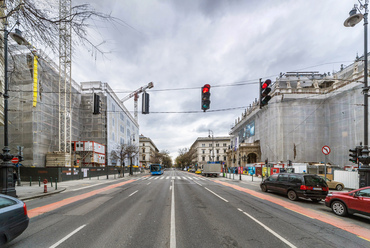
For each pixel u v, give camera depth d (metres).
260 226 6.10
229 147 67.81
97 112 11.04
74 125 40.69
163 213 7.56
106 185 18.52
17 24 4.68
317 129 35.12
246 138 52.41
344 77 36.00
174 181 23.41
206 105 9.94
